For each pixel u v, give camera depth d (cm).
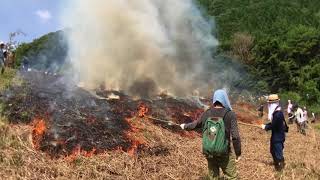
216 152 588
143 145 802
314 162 893
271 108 865
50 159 672
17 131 723
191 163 773
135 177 665
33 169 624
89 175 644
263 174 783
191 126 623
